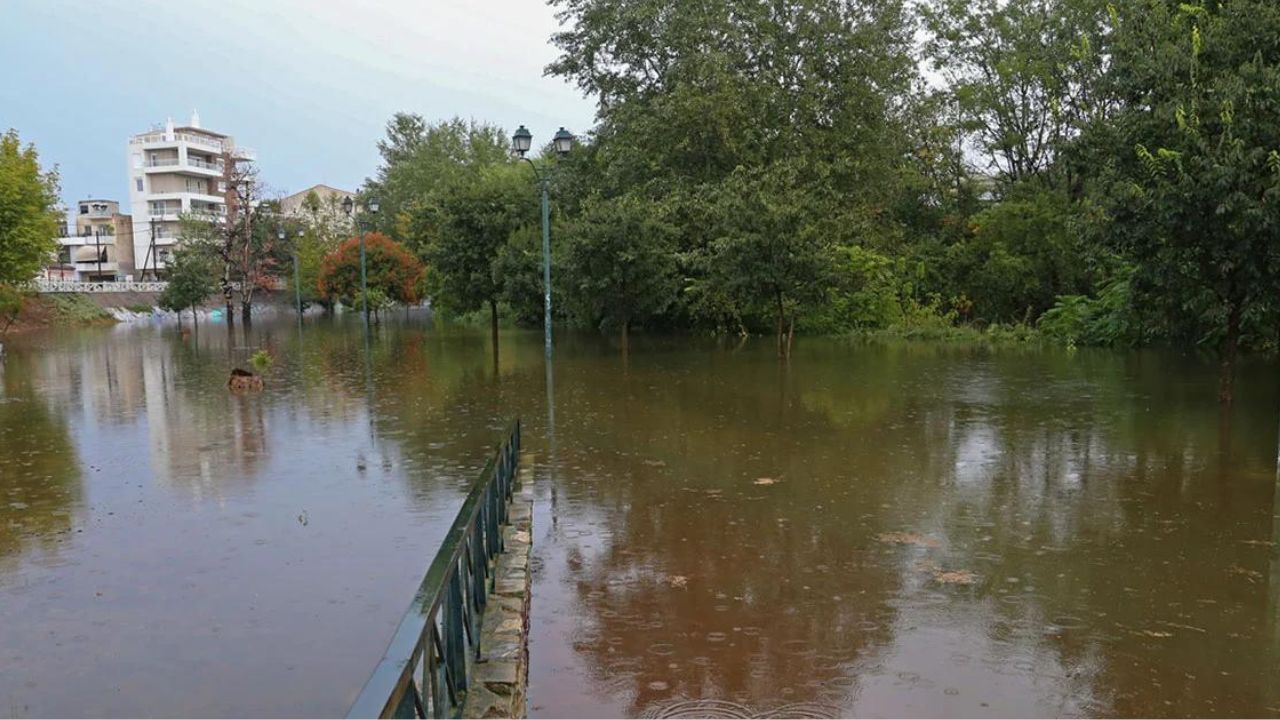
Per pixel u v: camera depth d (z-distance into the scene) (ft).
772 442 35.27
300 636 16.03
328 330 123.34
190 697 13.73
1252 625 16.61
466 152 212.43
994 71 107.14
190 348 89.51
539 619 17.25
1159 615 17.12
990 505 25.46
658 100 88.58
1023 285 96.43
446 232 75.36
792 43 91.97
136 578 19.20
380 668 8.30
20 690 13.97
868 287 93.25
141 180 241.14
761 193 65.72
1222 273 36.91
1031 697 13.76
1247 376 54.29
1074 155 42.50
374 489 27.37
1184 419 39.52
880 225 103.35
